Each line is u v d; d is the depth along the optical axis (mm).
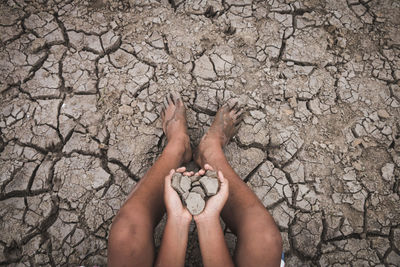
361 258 1864
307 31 2383
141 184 1568
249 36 2354
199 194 1225
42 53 2244
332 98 2221
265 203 1968
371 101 2217
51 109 2113
